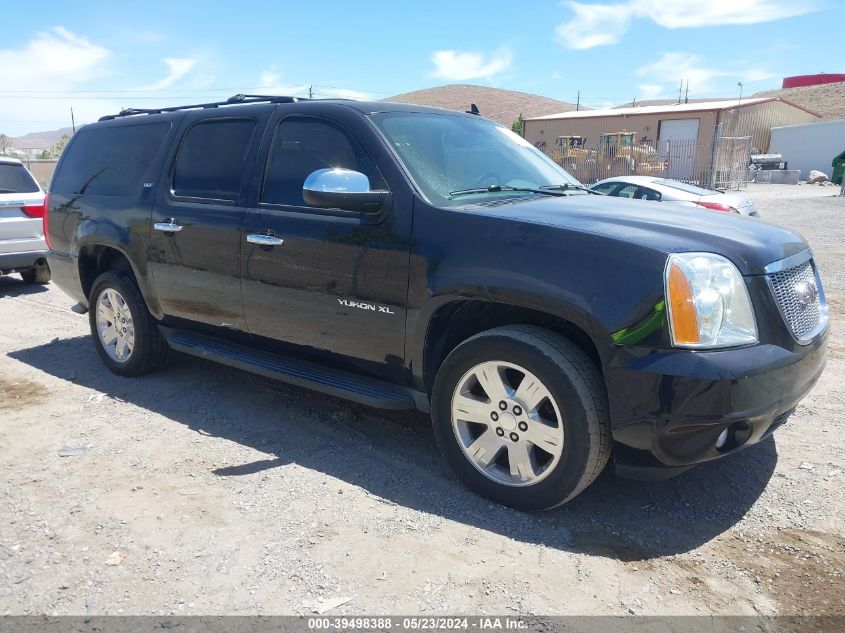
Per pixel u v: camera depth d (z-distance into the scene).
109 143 5.38
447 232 3.33
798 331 3.15
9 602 2.66
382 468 3.76
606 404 3.04
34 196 8.80
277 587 2.73
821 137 39.56
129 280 5.10
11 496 3.46
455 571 2.82
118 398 4.86
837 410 4.50
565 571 2.83
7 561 2.92
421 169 3.64
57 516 3.27
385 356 3.66
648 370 2.82
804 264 3.44
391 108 4.03
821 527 3.16
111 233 5.00
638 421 2.88
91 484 3.59
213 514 3.28
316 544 3.02
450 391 3.40
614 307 2.88
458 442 3.43
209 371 5.42
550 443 3.11
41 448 4.04
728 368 2.79
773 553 2.97
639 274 2.87
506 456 3.42
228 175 4.35
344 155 3.80
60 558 2.94
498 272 3.14
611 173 31.92
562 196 3.96
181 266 4.55
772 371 2.91
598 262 2.95
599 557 2.94
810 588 2.73
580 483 3.06
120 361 5.29
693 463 2.96
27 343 6.38
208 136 4.57
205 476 3.67
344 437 4.18
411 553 2.95
